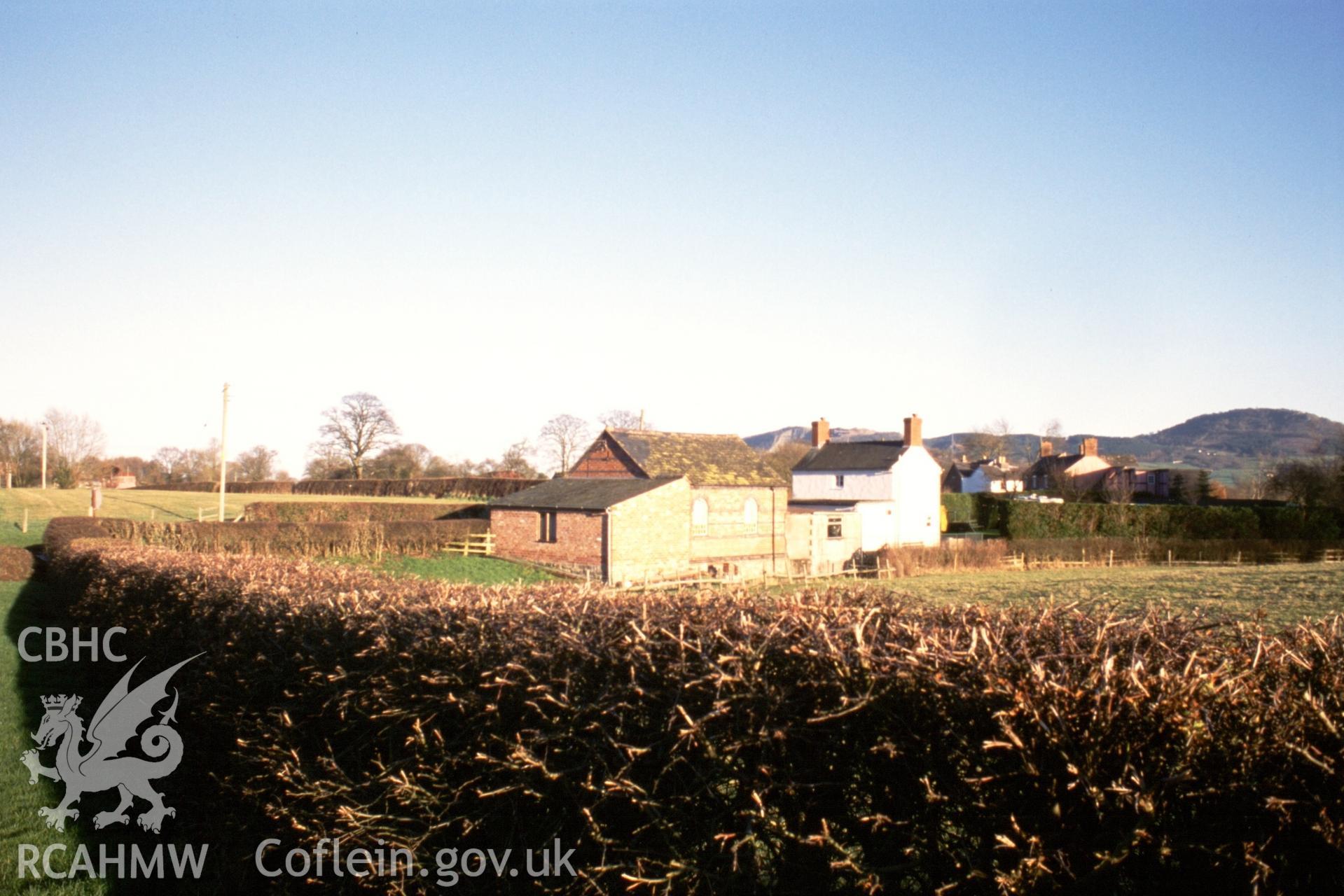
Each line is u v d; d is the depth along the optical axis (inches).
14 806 343.6
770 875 159.8
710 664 169.0
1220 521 2167.8
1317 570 1584.6
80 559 759.7
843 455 2480.3
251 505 2129.7
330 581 350.3
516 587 290.0
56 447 3892.7
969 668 146.1
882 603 211.0
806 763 158.1
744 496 1909.4
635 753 175.0
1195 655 142.9
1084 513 2333.9
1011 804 135.7
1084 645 163.0
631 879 169.5
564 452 3782.0
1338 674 142.1
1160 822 126.8
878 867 145.5
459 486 3139.8
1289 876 123.4
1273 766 125.1
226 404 1845.5
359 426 3870.6
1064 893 129.0
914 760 145.8
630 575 1566.2
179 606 388.5
